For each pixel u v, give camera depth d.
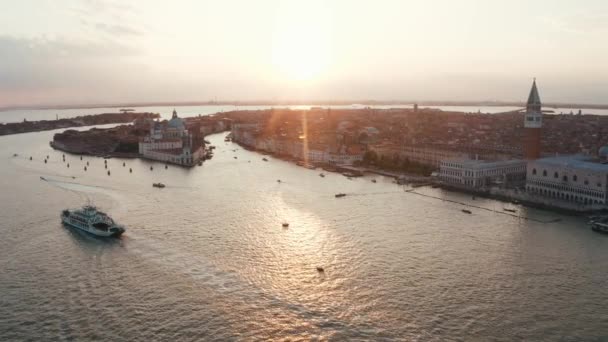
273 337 148.12
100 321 157.12
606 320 158.62
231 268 198.75
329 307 166.50
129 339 146.88
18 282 186.12
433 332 151.00
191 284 183.38
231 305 167.50
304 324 155.38
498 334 150.12
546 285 184.50
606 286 183.62
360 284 184.50
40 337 147.88
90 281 186.38
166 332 150.75
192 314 161.25
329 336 148.50
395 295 175.50
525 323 156.62
